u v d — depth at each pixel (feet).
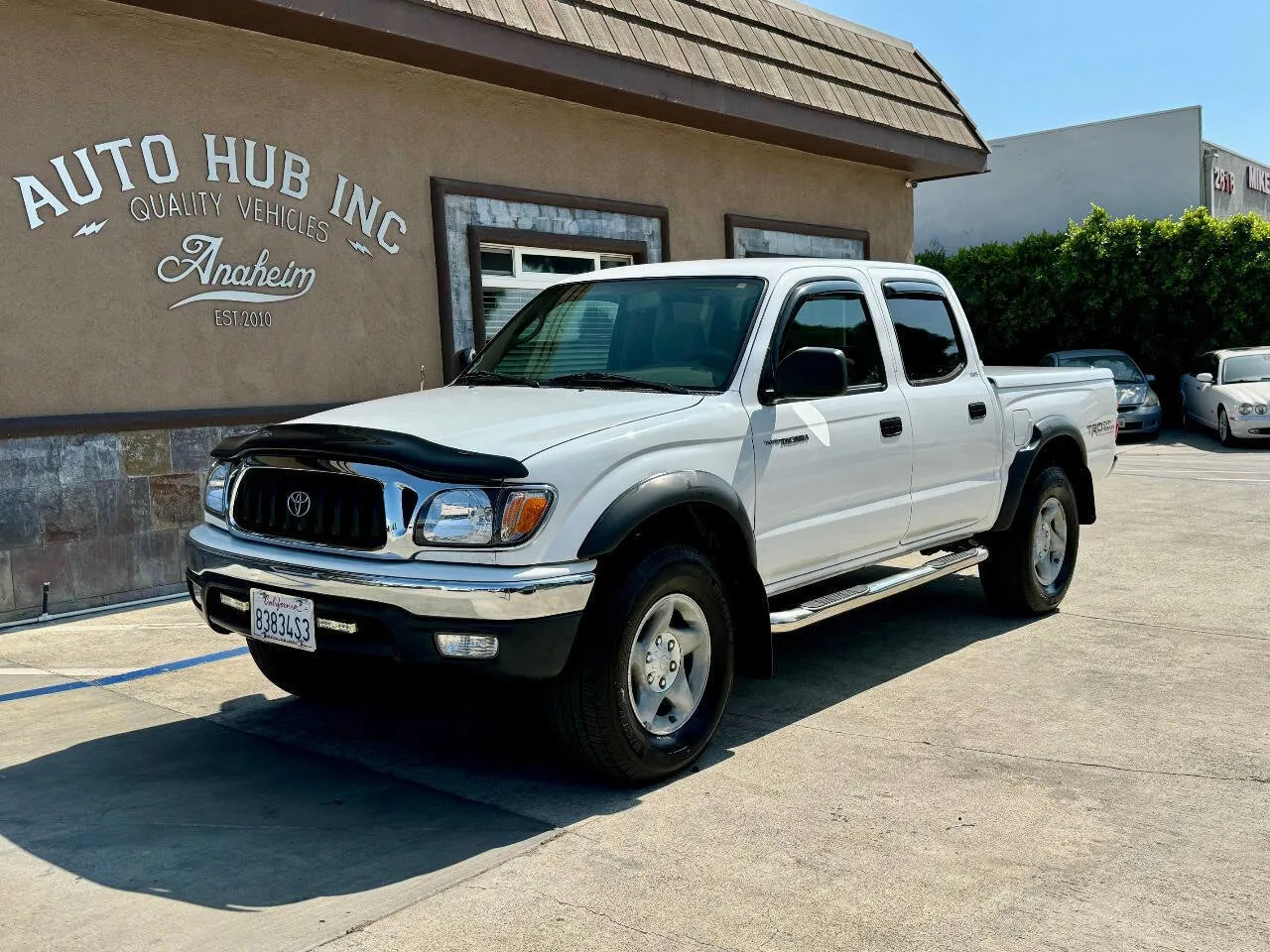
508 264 32.17
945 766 14.12
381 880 11.02
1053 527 22.30
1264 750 14.56
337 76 27.22
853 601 16.56
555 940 9.82
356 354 28.02
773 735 15.39
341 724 15.97
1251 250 66.54
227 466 14.46
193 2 23.00
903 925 10.10
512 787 13.56
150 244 24.00
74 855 11.57
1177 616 21.85
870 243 46.11
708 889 10.82
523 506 12.18
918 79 45.03
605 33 30.99
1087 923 10.13
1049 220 81.46
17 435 22.07
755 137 38.52
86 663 19.10
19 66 21.91
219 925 10.07
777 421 15.40
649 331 16.60
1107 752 14.55
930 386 18.78
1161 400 71.05
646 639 13.42
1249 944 9.75
